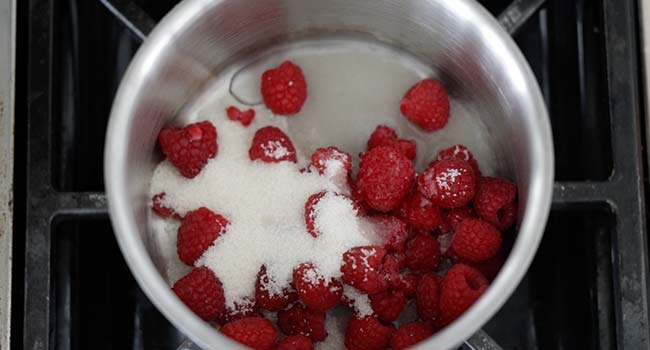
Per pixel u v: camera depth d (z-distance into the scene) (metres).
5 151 0.29
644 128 0.30
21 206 0.30
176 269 0.29
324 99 0.31
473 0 0.27
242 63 0.31
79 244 0.31
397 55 0.31
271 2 0.28
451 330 0.25
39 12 0.30
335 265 0.27
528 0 0.30
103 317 0.31
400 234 0.28
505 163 0.30
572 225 0.31
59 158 0.31
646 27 0.30
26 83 0.30
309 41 0.31
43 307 0.29
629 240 0.29
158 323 0.31
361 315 0.28
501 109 0.29
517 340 0.31
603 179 0.31
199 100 0.31
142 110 0.27
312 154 0.29
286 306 0.28
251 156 0.29
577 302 0.31
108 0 0.30
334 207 0.28
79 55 0.32
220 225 0.28
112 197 0.26
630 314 0.29
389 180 0.27
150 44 0.27
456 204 0.28
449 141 0.30
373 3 0.29
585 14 0.32
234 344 0.25
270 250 0.28
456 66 0.30
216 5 0.27
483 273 0.28
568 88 0.32
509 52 0.27
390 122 0.30
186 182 0.29
